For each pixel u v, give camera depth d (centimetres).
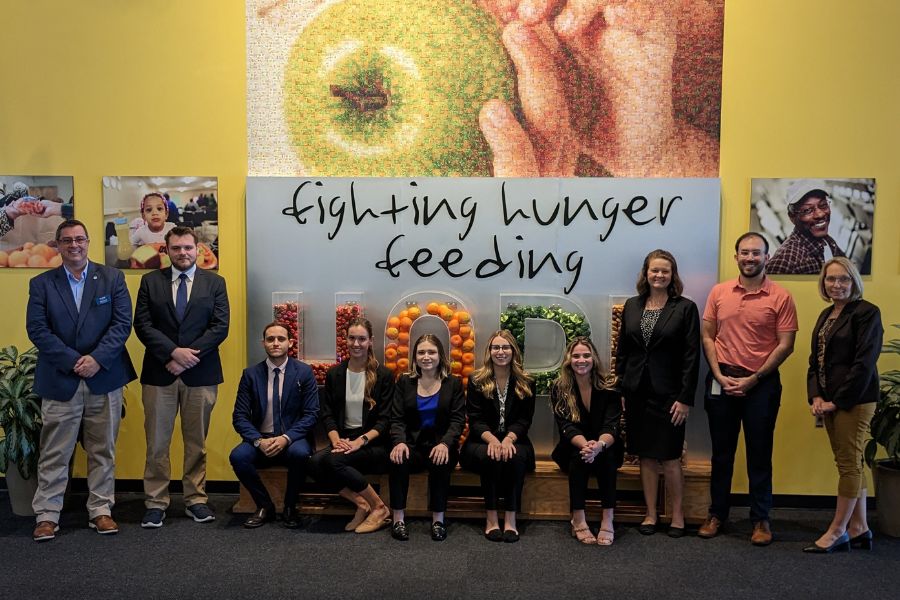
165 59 463
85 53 464
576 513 392
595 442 387
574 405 403
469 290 457
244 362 469
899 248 441
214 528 407
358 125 462
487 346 414
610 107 452
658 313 396
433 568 352
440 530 390
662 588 332
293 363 423
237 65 463
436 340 411
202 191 466
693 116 448
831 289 371
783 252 445
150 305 415
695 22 445
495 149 458
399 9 457
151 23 462
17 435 408
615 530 407
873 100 439
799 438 448
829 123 441
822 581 340
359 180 458
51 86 466
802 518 429
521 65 455
